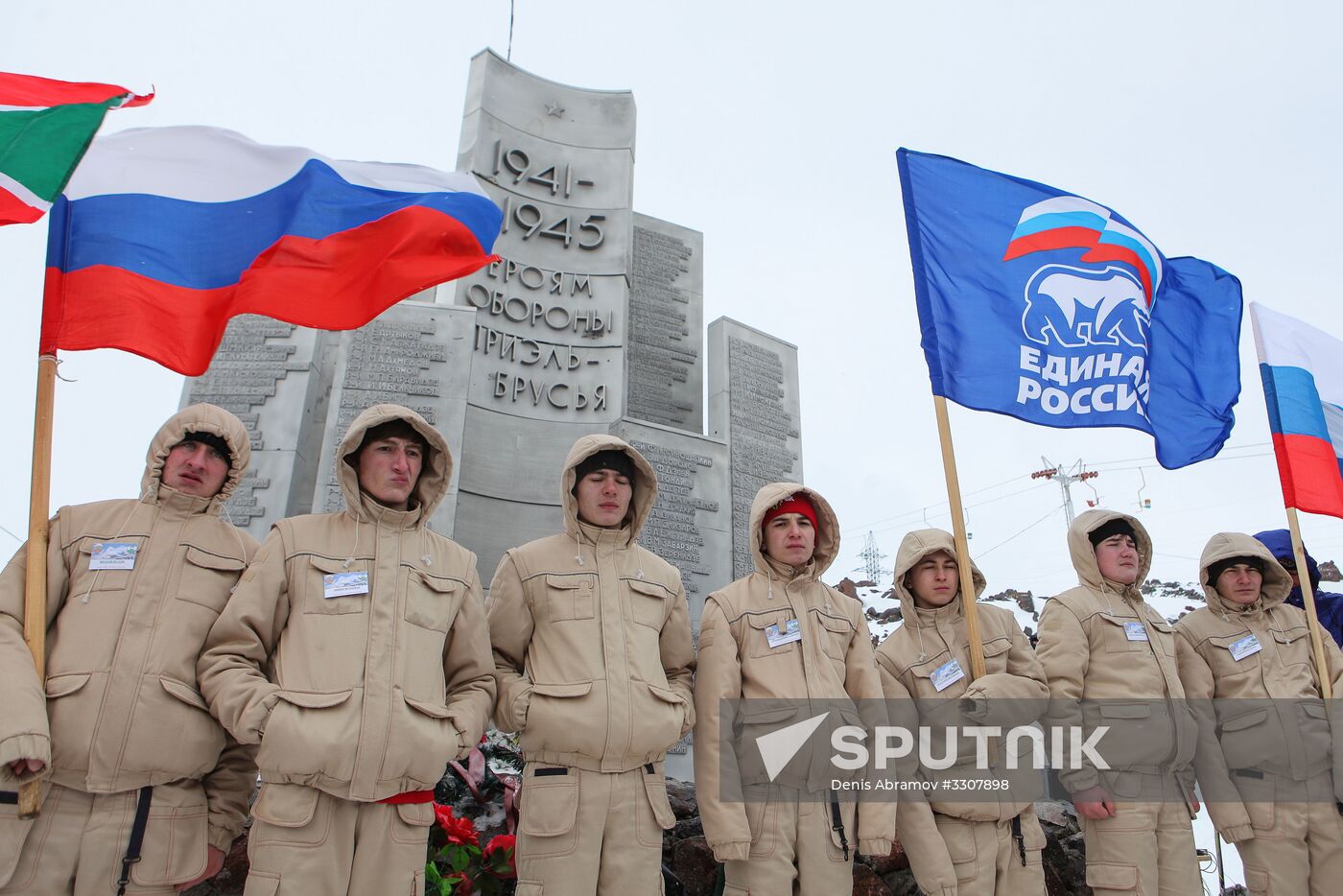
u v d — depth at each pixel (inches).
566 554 133.5
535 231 340.2
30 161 109.3
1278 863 148.9
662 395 367.9
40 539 106.6
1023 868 136.3
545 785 115.7
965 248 174.1
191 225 127.9
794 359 399.5
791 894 121.1
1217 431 187.6
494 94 353.7
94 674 101.2
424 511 124.4
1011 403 164.4
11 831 93.4
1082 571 160.9
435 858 135.3
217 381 279.7
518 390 313.1
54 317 116.6
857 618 145.2
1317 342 208.2
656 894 116.3
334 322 131.7
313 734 99.7
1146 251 186.4
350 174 140.8
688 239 402.9
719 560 310.7
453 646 120.8
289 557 114.3
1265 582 176.6
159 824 100.4
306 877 97.1
